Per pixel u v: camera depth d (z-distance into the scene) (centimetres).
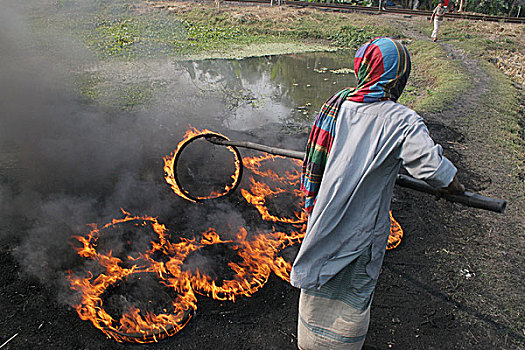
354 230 195
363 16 1781
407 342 276
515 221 413
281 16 1694
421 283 328
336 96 200
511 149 582
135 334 267
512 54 1349
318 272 205
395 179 199
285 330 281
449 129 642
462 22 1712
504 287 326
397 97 195
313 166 207
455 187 180
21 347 261
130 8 1630
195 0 1848
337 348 212
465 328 288
